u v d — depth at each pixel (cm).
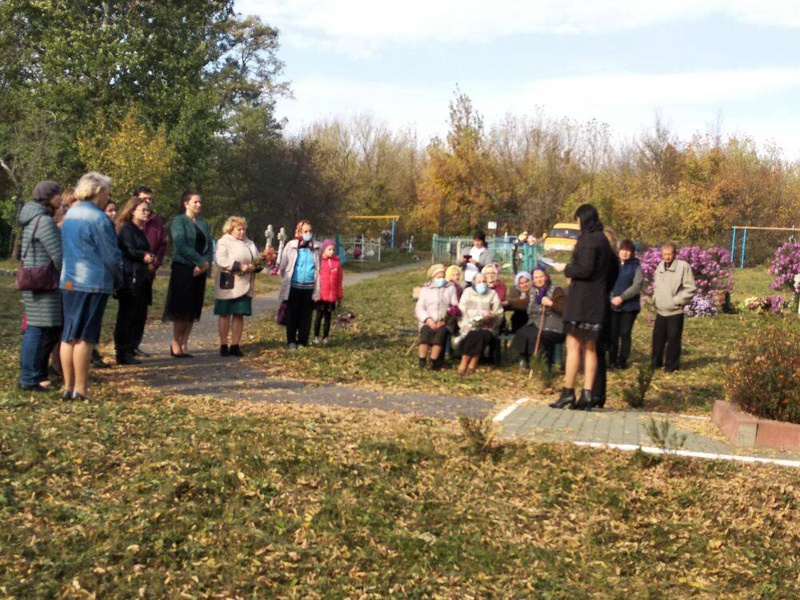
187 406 818
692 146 5538
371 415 827
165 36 4012
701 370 1278
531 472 659
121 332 1071
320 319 1364
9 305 1669
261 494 573
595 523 579
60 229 856
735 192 5216
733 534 564
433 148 5816
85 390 810
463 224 5866
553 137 5488
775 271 2738
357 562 494
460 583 485
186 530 514
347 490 590
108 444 654
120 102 3825
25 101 3697
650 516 592
